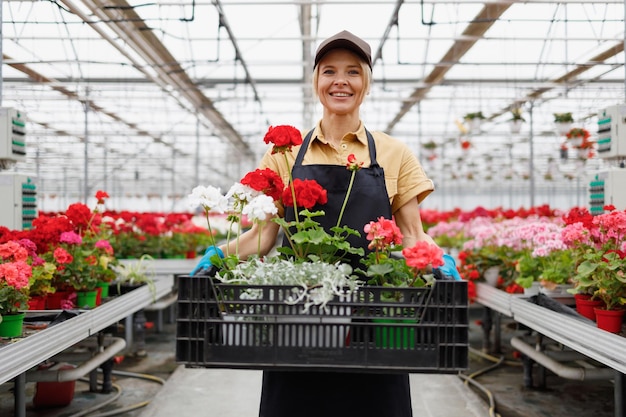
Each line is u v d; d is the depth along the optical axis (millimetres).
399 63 7289
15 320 2496
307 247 1768
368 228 1666
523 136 13625
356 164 1766
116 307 3324
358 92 1844
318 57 1830
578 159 11719
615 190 3859
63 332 2531
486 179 19828
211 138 16219
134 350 5328
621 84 9453
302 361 1435
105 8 5355
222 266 1718
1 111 3799
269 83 11133
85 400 3986
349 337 1452
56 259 3244
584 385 4340
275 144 1730
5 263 2514
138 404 3906
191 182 23609
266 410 1760
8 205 3801
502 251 4656
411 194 1889
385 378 1725
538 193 25281
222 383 4387
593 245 3084
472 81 9562
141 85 9742
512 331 6328
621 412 2865
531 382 4262
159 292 4422
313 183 1708
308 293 1466
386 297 1544
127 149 16516
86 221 3809
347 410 1706
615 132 3975
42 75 8586
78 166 18797
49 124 12273
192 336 1444
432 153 14617
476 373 4586
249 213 1690
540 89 9727
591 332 2494
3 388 4219
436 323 1415
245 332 1446
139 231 6555
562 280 3658
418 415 3639
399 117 13281
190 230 6949
